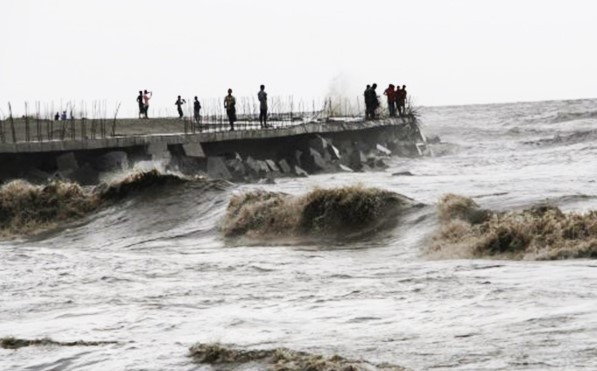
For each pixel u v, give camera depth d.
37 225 58.09
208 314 27.77
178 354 21.66
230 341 22.91
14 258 43.09
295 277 35.09
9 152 68.00
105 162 73.62
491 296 27.22
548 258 36.78
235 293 31.73
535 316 23.59
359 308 27.23
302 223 49.50
